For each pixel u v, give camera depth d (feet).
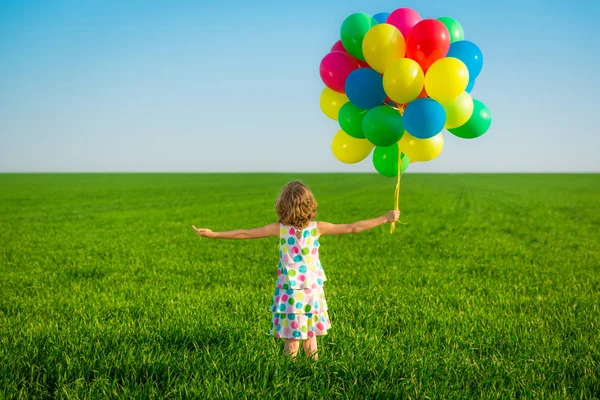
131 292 26.08
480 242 47.39
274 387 12.71
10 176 281.95
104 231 56.70
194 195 139.54
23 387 12.87
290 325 14.25
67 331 17.93
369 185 205.36
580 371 14.35
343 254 40.52
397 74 15.87
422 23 16.48
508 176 317.22
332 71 17.95
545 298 24.34
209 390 12.34
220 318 19.57
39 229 58.49
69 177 274.57
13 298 24.81
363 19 17.87
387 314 20.66
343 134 19.39
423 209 90.94
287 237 14.61
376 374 13.62
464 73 15.88
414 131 16.24
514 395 12.85
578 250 43.16
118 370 13.84
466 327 18.78
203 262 36.70
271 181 242.37
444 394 12.60
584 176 313.94
